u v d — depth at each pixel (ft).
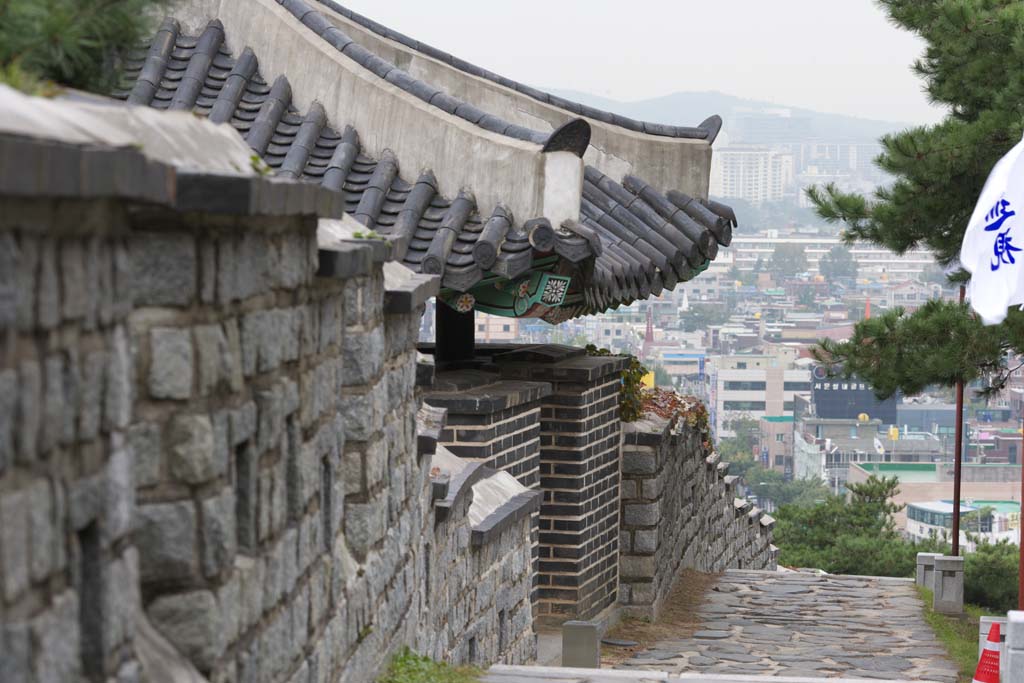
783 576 85.10
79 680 12.88
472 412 53.83
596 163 70.13
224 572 16.52
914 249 70.33
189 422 15.71
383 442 26.99
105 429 13.33
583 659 48.73
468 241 50.57
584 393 62.54
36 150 11.00
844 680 41.32
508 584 45.44
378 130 52.90
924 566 79.66
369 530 25.55
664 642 64.39
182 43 54.75
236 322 17.13
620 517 69.46
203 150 17.02
